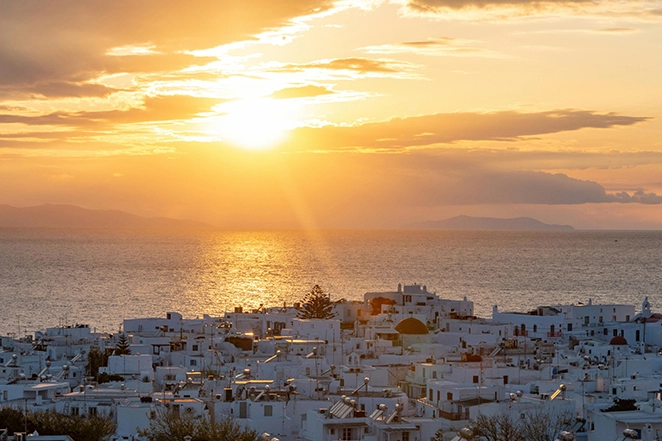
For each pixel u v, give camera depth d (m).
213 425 131.50
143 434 134.88
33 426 129.25
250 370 194.88
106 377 178.62
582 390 160.88
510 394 152.25
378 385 178.88
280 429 144.00
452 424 143.12
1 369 187.50
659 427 133.38
